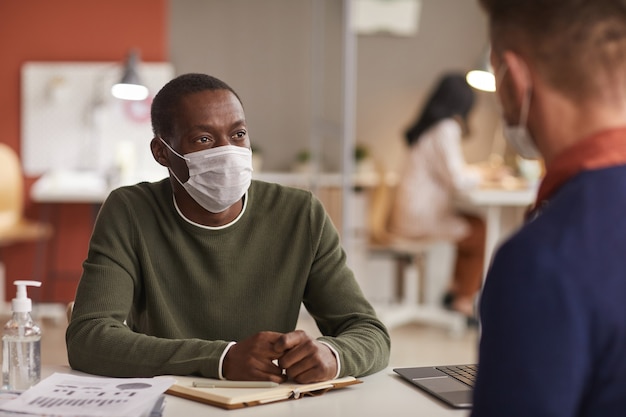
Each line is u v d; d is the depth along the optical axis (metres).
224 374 1.40
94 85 5.21
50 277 5.27
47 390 1.25
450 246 5.61
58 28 5.19
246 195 1.75
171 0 5.78
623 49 0.81
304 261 1.74
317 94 5.85
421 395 1.35
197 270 1.69
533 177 5.20
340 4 5.82
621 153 0.82
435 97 5.06
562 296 0.77
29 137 5.20
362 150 5.74
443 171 4.95
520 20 0.85
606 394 0.78
